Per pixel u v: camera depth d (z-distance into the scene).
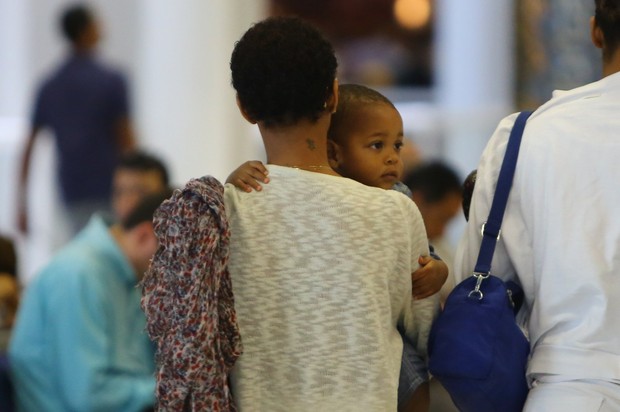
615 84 5.71
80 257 8.92
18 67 16.45
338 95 5.86
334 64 5.43
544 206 5.61
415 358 5.77
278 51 5.32
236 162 15.12
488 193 5.85
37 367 8.83
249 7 15.23
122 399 8.77
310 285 5.29
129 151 14.96
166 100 14.95
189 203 5.16
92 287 8.80
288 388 5.30
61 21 15.08
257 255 5.32
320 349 5.28
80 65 14.98
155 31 15.03
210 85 14.91
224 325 5.22
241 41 5.45
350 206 5.33
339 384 5.27
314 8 18.94
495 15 17.22
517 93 17.30
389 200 5.42
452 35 17.45
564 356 5.50
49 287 8.87
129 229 8.95
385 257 5.35
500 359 5.59
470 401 5.66
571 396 5.43
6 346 9.92
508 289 5.84
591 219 5.49
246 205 5.37
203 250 5.12
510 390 5.62
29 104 16.44
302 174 5.36
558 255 5.53
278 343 5.30
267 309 5.31
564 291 5.52
